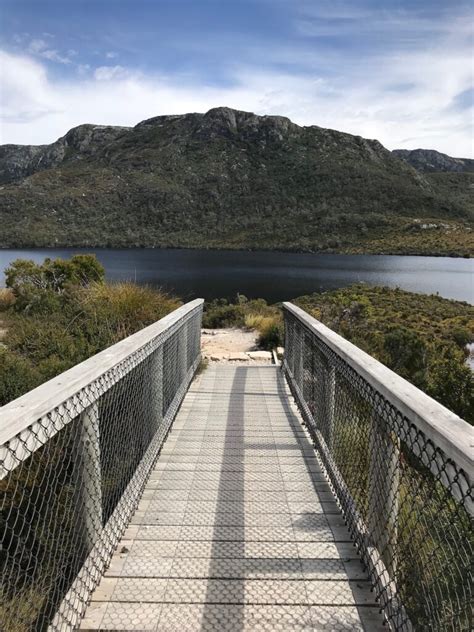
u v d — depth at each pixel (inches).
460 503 44.5
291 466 124.6
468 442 43.8
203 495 107.9
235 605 71.4
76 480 71.0
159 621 67.9
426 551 59.9
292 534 91.4
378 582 71.0
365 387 78.5
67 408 60.1
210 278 2260.1
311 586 75.7
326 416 116.4
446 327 884.6
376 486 74.8
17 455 46.8
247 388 211.0
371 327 479.2
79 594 68.0
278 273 2608.3
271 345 347.9
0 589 68.4
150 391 119.8
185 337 191.8
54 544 83.4
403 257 4057.6
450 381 243.4
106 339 214.2
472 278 2501.2
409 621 59.9
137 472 103.1
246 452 134.6
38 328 222.4
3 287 488.1
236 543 88.4
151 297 285.0
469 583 53.3
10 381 137.5
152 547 86.8
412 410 54.7
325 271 2783.0
